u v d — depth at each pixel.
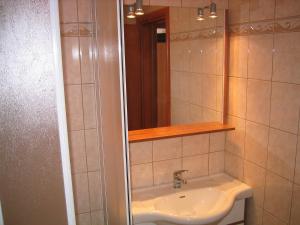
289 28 1.33
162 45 1.65
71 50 1.51
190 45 1.71
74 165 1.63
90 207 1.72
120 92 0.88
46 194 0.65
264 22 1.48
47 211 0.66
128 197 0.95
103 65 1.23
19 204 0.66
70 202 0.64
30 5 0.57
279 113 1.44
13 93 0.60
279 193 1.50
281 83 1.41
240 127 1.74
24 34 0.58
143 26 1.59
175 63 1.71
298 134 1.35
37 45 0.58
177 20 1.66
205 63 1.74
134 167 1.65
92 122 1.63
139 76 1.63
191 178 1.83
